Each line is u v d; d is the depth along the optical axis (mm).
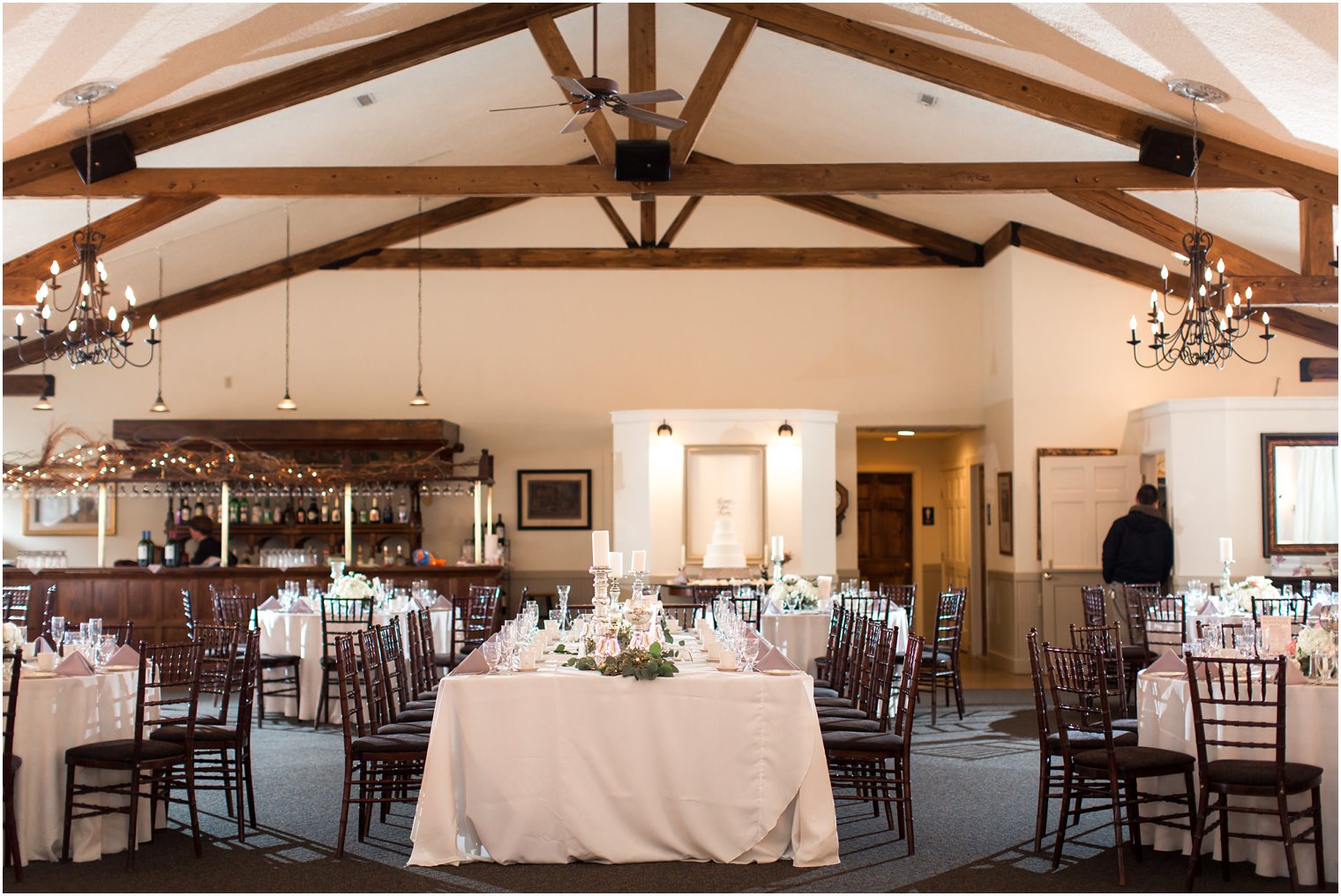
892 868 4910
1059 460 11289
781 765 4980
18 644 5492
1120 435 11438
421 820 4953
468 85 9062
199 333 12398
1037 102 7523
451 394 12523
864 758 5270
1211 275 8547
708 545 11430
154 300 12164
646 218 12531
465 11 7793
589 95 6684
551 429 12500
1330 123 6355
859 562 14859
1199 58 6102
